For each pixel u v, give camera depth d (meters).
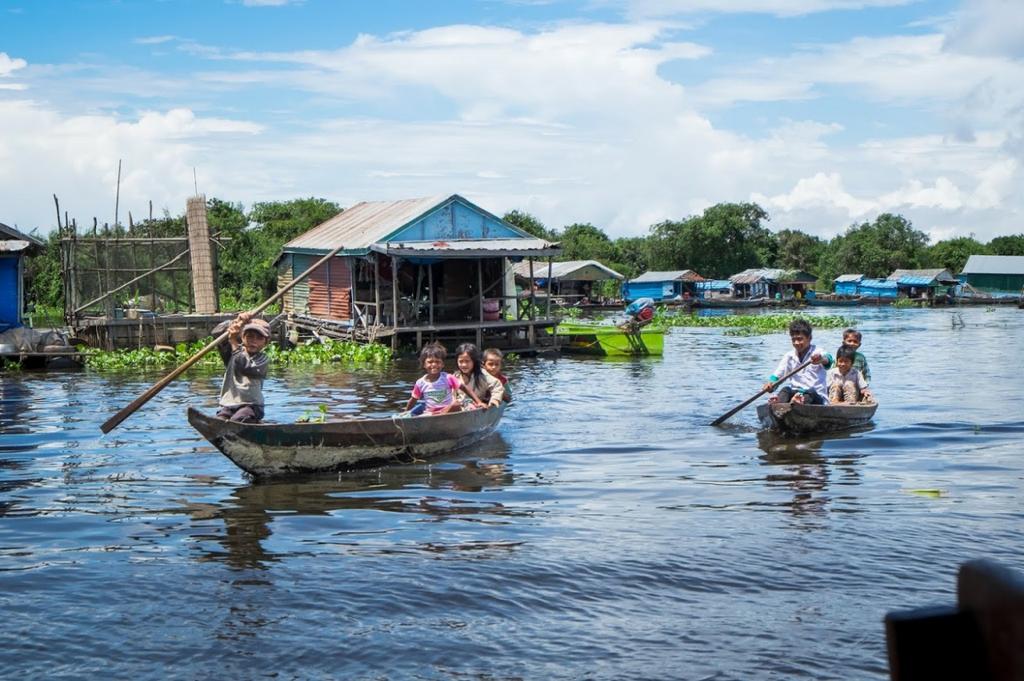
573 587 5.46
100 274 24.61
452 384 10.42
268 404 14.38
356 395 15.56
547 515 7.20
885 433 10.77
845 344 11.55
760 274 69.94
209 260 24.92
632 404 13.91
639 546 6.27
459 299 26.30
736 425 11.67
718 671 4.29
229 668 4.41
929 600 5.15
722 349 26.55
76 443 10.49
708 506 7.42
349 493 8.02
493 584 5.53
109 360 20.72
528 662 4.44
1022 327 37.78
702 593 5.34
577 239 76.25
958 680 0.82
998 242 93.12
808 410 10.53
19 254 22.31
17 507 7.55
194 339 23.58
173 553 6.24
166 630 4.88
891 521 6.83
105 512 7.39
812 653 4.46
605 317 48.22
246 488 8.24
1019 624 0.78
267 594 5.41
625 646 4.60
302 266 31.72
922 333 33.69
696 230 78.88
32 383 17.11
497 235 26.58
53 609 5.19
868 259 82.25
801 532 6.57
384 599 5.30
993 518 6.88
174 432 11.24
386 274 26.19
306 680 4.29
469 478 8.62
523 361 22.84
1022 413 12.34
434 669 4.38
